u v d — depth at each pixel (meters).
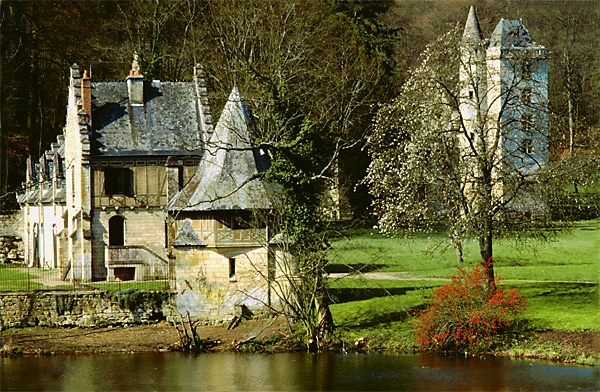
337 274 71.38
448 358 52.94
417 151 59.41
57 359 54.38
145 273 70.44
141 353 55.44
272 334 57.81
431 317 54.97
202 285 62.09
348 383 48.00
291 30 86.44
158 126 73.31
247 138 63.31
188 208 62.22
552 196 59.16
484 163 58.31
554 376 48.47
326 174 68.94
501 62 73.69
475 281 55.66
